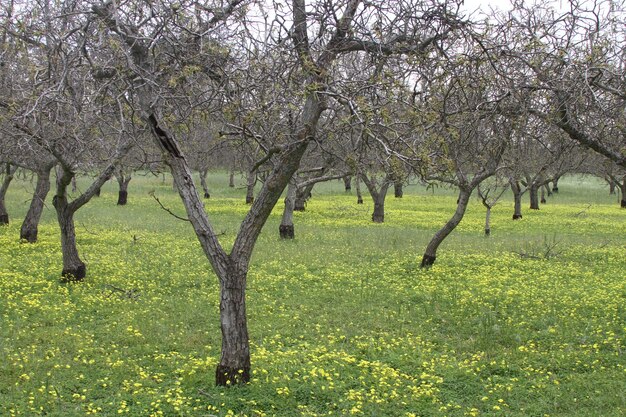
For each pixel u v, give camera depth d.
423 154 7.47
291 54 8.21
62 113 11.50
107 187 52.41
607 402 8.60
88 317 12.46
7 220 26.38
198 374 9.30
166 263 18.28
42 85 9.47
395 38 8.45
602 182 62.56
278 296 14.77
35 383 8.79
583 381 9.40
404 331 12.13
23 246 20.38
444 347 11.20
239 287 8.81
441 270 18.05
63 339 10.94
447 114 8.70
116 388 8.84
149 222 28.80
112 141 14.79
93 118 10.95
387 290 15.48
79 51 8.33
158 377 9.31
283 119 8.77
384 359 10.40
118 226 27.00
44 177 21.27
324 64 8.25
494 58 8.45
